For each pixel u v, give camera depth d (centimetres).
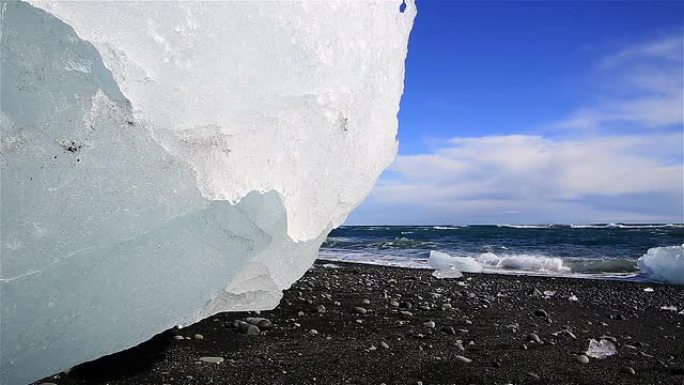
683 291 694
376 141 312
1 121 163
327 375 252
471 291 632
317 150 256
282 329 345
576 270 983
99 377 229
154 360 256
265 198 234
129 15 188
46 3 174
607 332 414
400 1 318
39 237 171
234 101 214
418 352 306
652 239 1738
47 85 171
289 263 278
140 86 187
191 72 201
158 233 199
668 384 271
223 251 220
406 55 333
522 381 262
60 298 178
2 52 165
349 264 980
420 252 1427
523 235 2181
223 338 309
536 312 477
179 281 208
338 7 262
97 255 184
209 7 206
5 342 169
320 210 275
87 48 177
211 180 210
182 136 198
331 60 256
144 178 191
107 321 193
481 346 333
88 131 178
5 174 165
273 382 237
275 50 229
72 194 177
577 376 277
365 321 390
